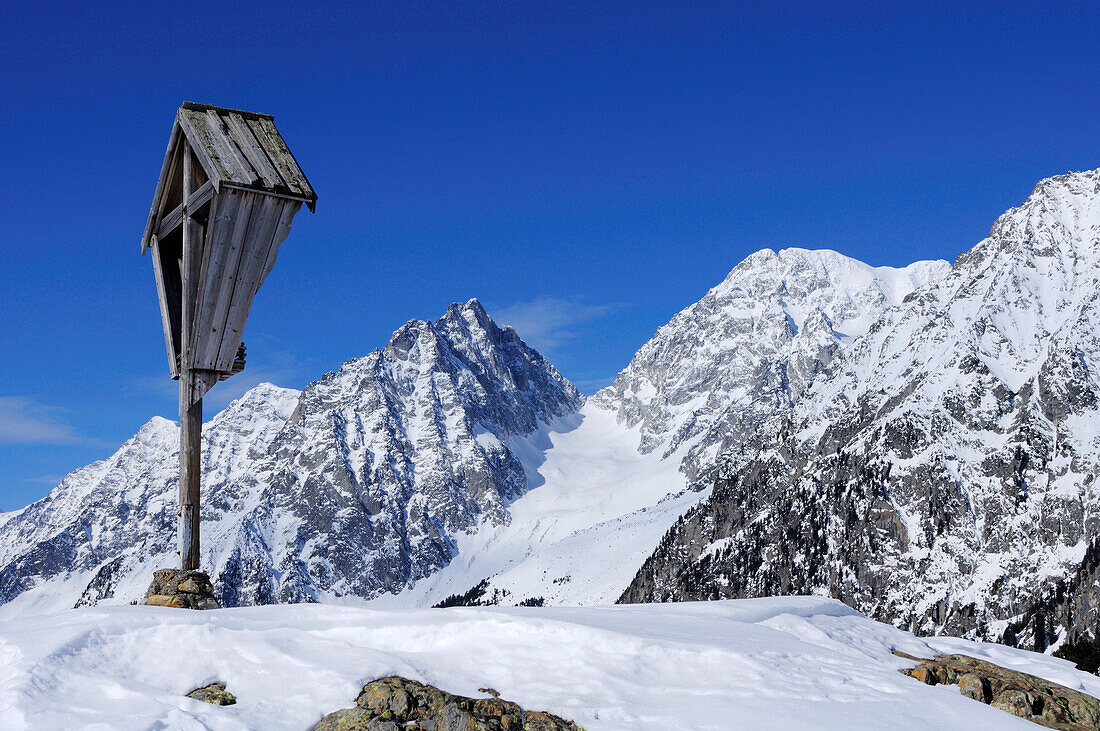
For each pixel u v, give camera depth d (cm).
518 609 2141
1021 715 1892
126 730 1440
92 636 1728
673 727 1592
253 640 1823
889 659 2156
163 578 2103
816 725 1595
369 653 1809
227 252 2155
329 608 2023
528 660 1859
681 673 1841
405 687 1662
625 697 1720
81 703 1546
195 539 2175
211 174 2088
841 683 1845
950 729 1627
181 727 1491
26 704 1502
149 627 1792
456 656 1870
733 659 1875
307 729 1571
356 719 1577
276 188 2138
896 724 1625
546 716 1638
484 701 1659
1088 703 1991
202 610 1991
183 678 1686
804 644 2111
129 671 1686
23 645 1677
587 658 1847
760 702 1692
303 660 1762
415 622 1973
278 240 2188
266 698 1641
